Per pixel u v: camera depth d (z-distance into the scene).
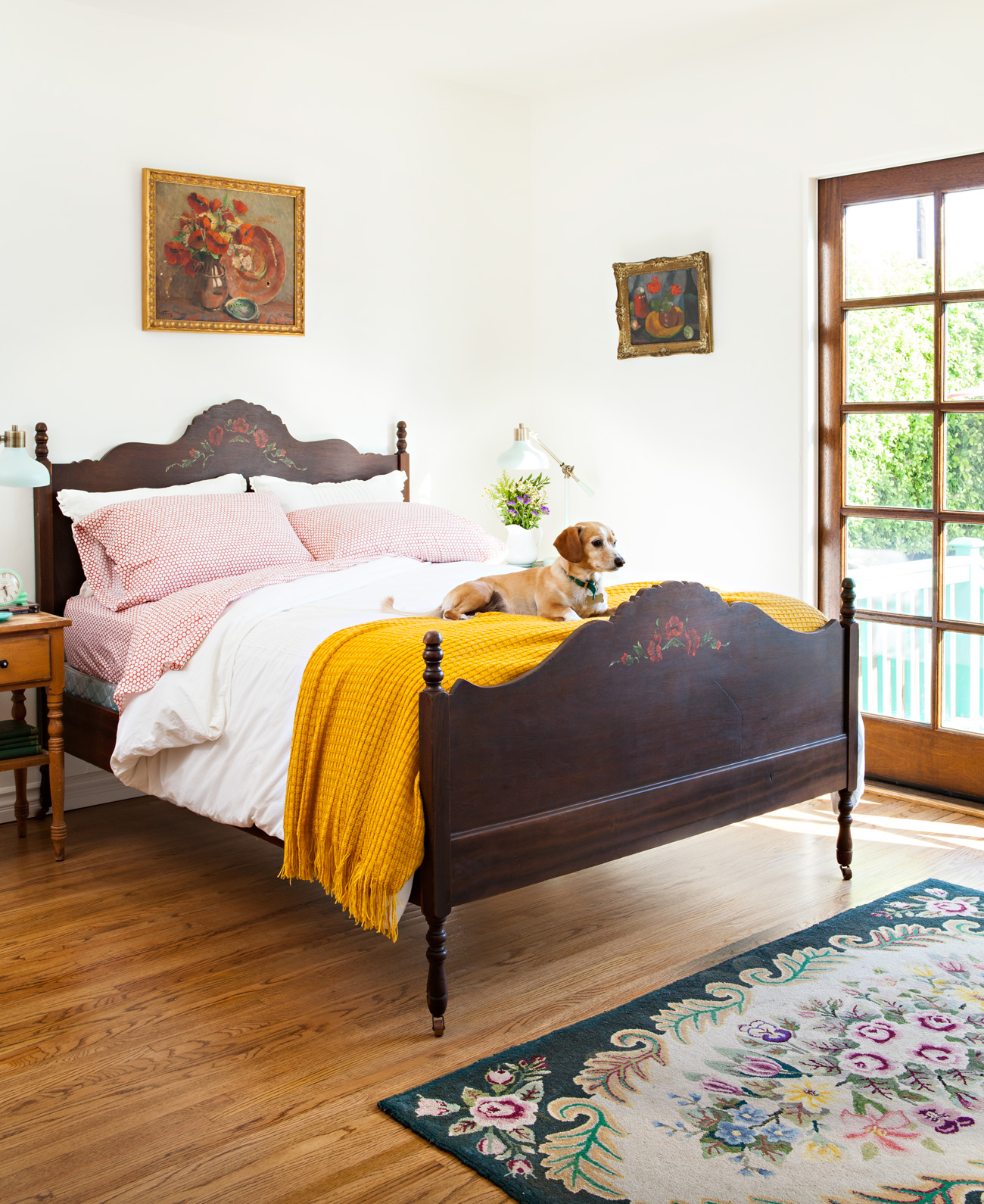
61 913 3.03
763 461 4.34
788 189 4.16
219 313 4.21
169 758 3.14
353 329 4.62
